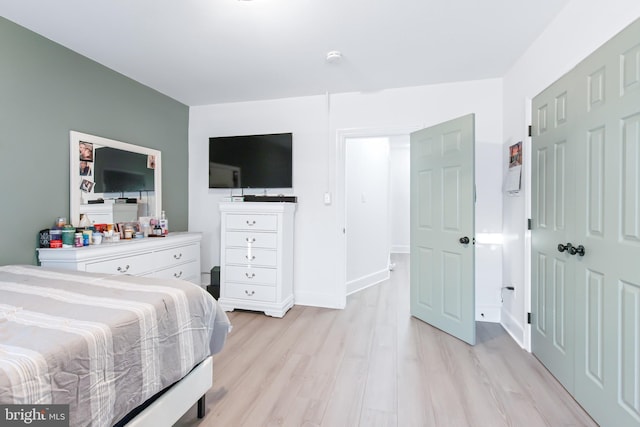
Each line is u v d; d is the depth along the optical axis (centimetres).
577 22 168
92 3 178
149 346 117
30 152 209
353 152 390
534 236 218
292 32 209
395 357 217
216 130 358
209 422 151
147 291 139
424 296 283
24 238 206
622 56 133
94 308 117
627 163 130
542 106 207
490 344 238
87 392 92
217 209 360
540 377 191
